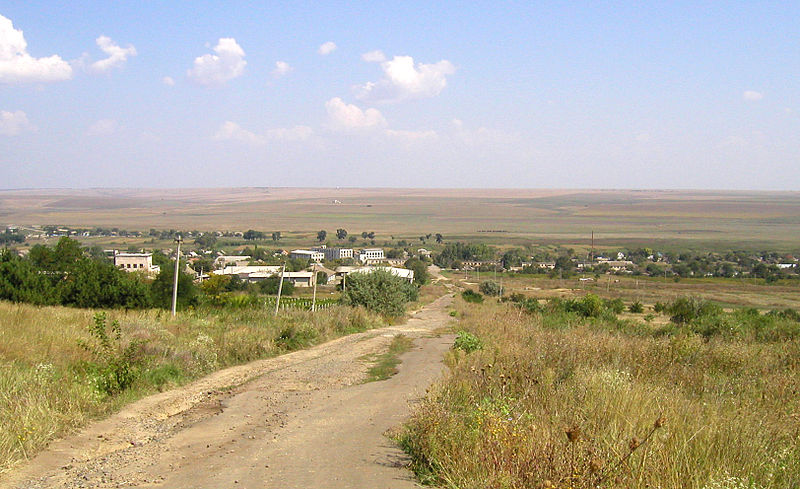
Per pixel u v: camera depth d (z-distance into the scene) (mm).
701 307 35500
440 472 6965
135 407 11492
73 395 10703
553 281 91875
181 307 33188
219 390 13547
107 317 22984
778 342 19781
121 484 7035
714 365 13961
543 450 6547
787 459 7031
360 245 174875
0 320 18234
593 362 12938
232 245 162250
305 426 9836
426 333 29219
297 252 137125
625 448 6805
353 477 7113
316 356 19625
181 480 7117
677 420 7855
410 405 10867
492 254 140625
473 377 11172
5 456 7785
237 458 8016
